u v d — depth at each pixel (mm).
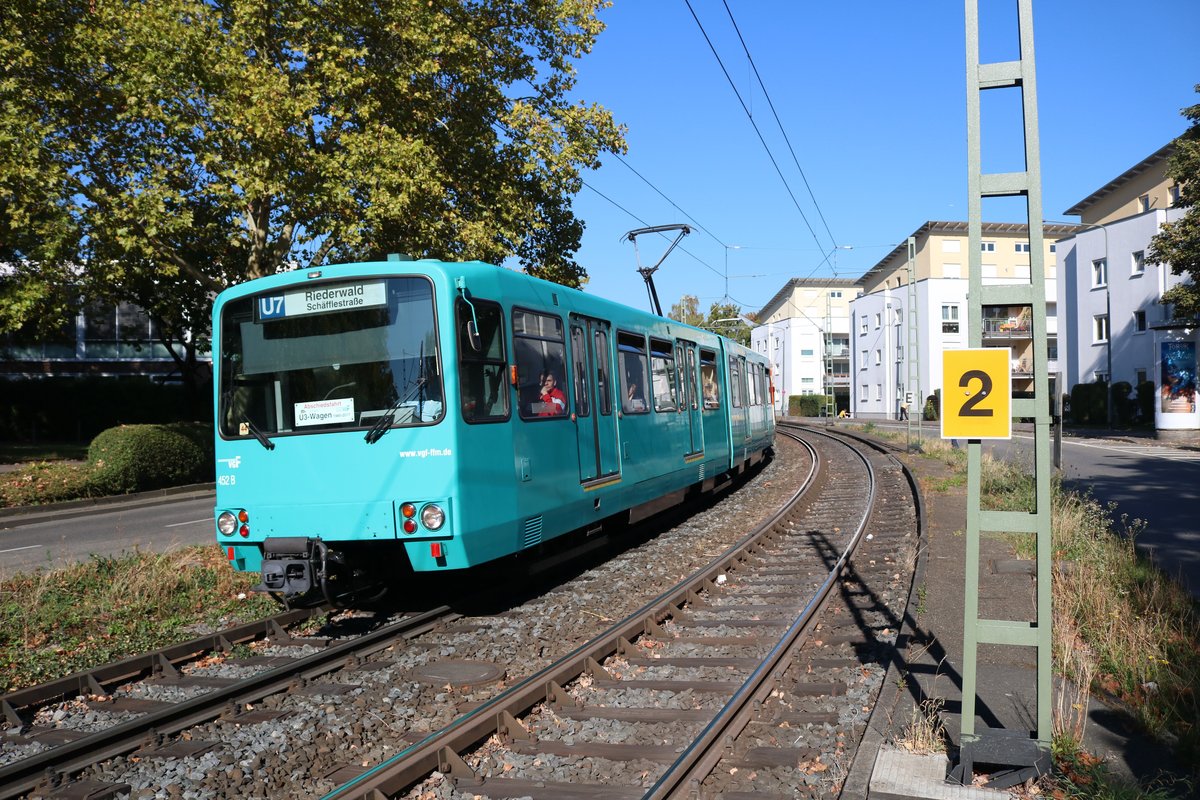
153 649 7379
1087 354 45656
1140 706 5125
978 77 4434
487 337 8297
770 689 5895
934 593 8352
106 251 16438
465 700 5898
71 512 18812
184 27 14469
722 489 19734
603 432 10781
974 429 4430
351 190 15008
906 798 4145
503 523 8203
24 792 4691
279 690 6172
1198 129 31125
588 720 5457
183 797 4598
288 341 8188
